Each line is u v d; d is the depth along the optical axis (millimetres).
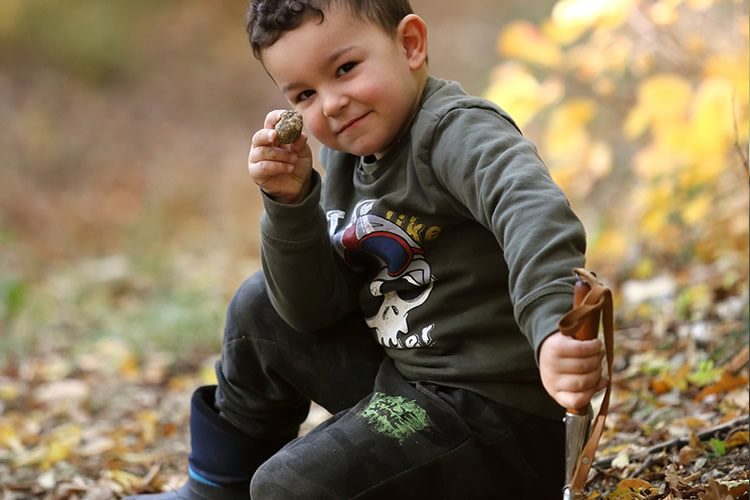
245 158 13102
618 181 7785
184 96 15023
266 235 2799
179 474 4168
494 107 2695
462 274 2719
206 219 10867
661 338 4738
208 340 6570
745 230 5488
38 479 4238
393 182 2789
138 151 13102
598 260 6410
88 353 6469
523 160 2479
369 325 2949
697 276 5328
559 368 2178
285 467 2607
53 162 12164
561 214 2336
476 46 15047
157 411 5270
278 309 2928
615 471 3359
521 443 2697
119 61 15344
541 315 2227
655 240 5973
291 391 3092
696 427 3629
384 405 2707
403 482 2592
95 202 11336
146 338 6664
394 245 2777
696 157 5418
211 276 8320
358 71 2705
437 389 2750
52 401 5523
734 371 3977
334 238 2916
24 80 14195
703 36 6047
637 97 6242
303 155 2736
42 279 8695
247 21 2826
